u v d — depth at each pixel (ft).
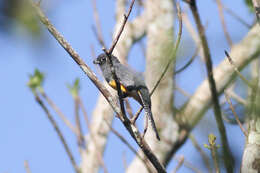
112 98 26.45
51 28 25.46
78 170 31.73
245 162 21.89
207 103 40.78
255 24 34.12
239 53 35.45
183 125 41.37
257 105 21.66
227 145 27.07
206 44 32.35
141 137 25.82
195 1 33.32
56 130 31.76
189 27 37.91
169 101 41.37
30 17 11.49
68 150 32.01
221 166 27.17
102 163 33.12
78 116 35.73
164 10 44.04
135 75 37.09
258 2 23.89
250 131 22.40
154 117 41.65
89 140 44.45
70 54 26.55
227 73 39.27
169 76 40.55
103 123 45.14
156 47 40.37
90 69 26.53
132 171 39.42
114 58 40.42
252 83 21.98
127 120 26.07
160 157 40.78
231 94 33.96
